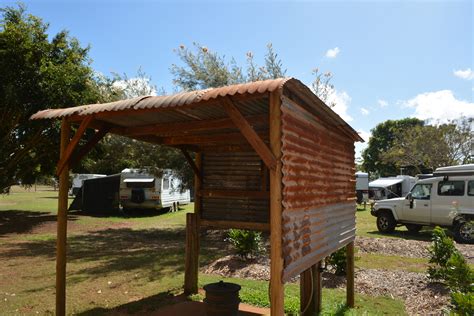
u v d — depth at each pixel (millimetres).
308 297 5156
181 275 7348
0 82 12836
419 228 14070
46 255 9219
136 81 14172
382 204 14164
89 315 5047
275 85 2916
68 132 4586
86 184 20297
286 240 3043
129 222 16875
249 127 3098
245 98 3186
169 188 21125
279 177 2988
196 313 5098
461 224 11922
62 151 4527
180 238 12578
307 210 3670
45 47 13945
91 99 14281
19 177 16047
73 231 13953
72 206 21391
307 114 3863
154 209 21109
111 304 5586
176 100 3477
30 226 14500
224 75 12828
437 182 12742
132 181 19766
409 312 5367
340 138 5289
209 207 6031
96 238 12391
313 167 3965
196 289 6152
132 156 13625
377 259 9133
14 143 14430
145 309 5340
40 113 4586
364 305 5660
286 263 2998
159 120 4652
